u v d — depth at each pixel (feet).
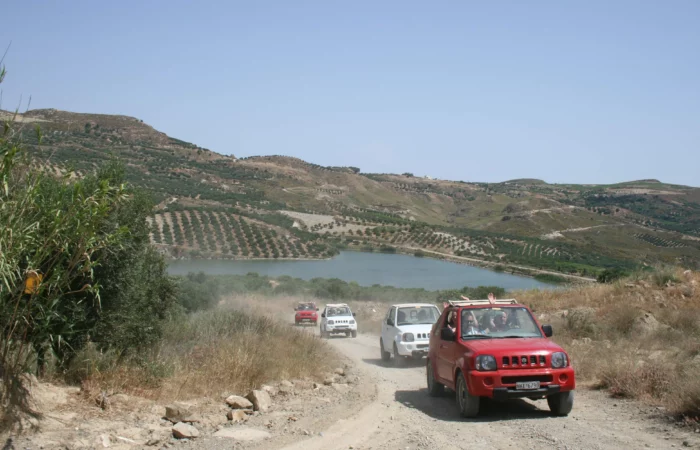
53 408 23.13
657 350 44.09
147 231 32.60
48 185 27.30
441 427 25.52
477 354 27.04
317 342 55.98
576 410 28.58
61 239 23.30
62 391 24.86
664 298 66.80
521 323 31.07
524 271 281.74
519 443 22.18
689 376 27.71
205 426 24.66
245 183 614.34
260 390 30.83
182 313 50.93
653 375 31.94
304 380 38.83
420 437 23.58
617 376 33.37
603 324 55.36
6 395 21.33
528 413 28.27
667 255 373.61
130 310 31.09
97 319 29.53
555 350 27.35
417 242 423.64
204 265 256.11
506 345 27.84
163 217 325.83
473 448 21.70
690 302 64.18
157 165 545.85
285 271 262.88
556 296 80.12
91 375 27.17
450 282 244.22
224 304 102.63
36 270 22.08
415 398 33.73
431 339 35.50
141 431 22.62
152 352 33.17
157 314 38.75
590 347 45.34
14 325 22.80
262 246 319.27
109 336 29.63
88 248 25.27
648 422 25.11
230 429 24.34
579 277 247.70
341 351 67.26
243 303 106.93
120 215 30.40
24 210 21.54
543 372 26.58
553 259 345.10
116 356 29.48
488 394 26.40
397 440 23.18
